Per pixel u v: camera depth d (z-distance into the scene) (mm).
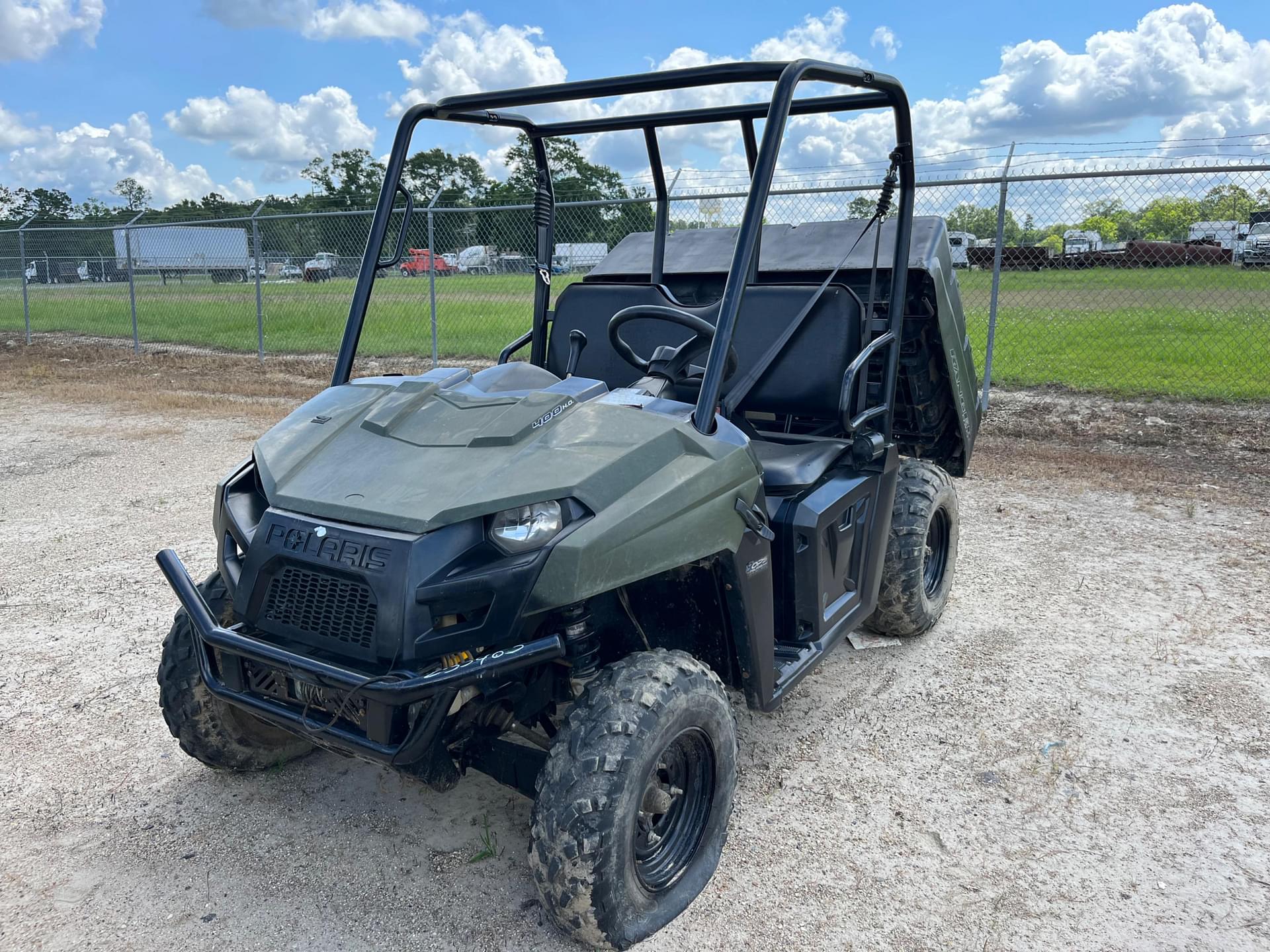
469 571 2174
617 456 2365
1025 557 5164
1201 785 3051
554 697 2641
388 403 2691
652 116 3480
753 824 2877
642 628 2768
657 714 2248
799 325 3400
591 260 9812
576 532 2195
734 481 2574
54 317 19953
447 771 2443
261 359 13102
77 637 4203
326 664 2191
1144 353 11586
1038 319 13773
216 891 2572
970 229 9180
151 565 5105
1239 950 2344
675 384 3254
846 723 3477
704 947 2350
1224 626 4223
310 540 2275
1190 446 7484
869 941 2383
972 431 4566
